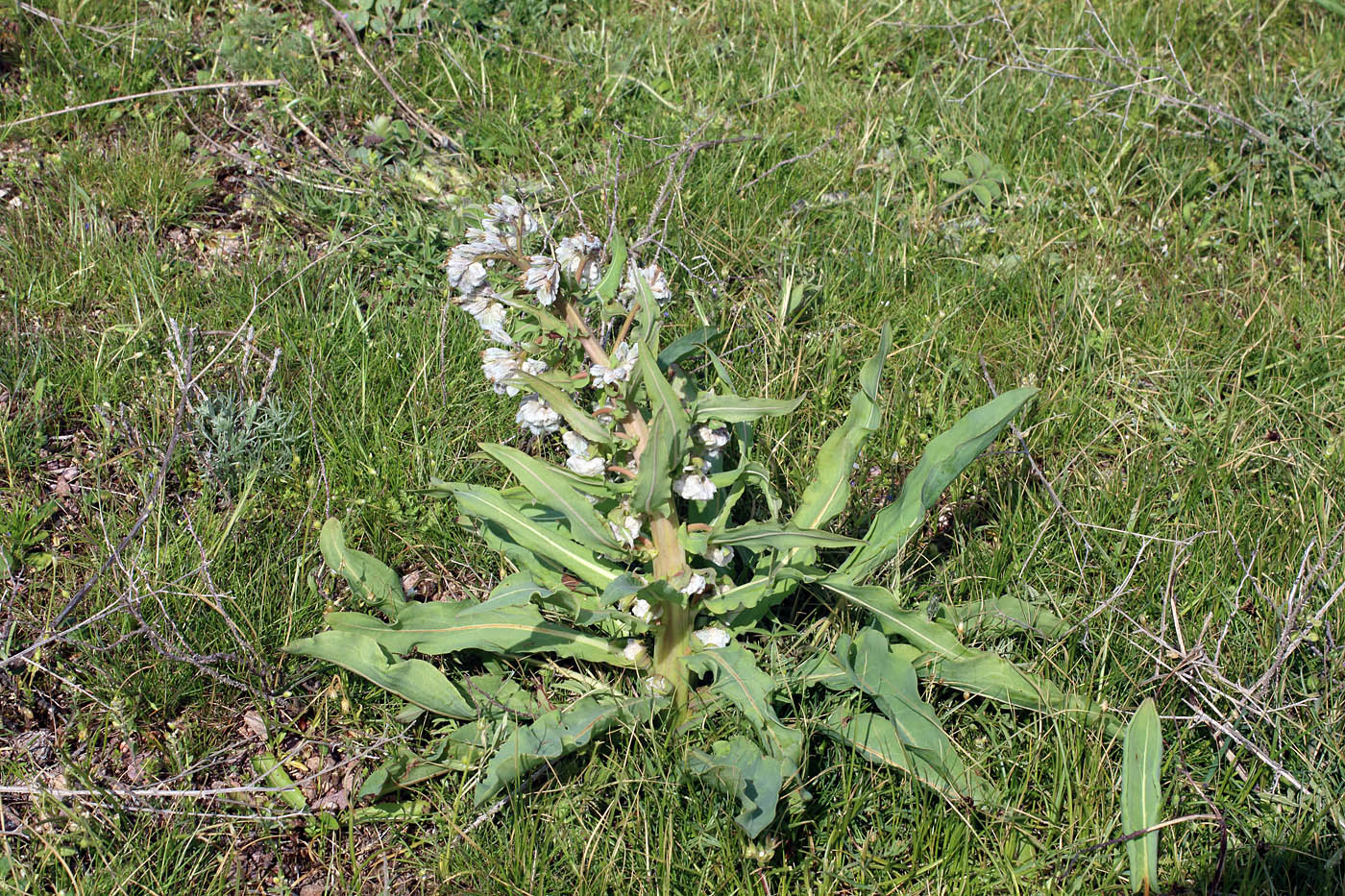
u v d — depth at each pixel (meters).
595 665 1.51
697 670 1.43
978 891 1.38
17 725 1.46
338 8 2.19
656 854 1.38
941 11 2.27
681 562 1.40
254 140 2.01
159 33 2.10
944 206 1.98
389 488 1.63
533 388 1.34
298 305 1.79
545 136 2.01
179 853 1.40
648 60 2.16
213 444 1.63
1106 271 1.89
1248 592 1.54
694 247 1.87
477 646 1.47
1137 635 1.50
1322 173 1.99
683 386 1.48
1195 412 1.75
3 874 1.37
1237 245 1.94
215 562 1.54
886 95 2.14
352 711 1.48
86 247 1.80
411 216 1.87
